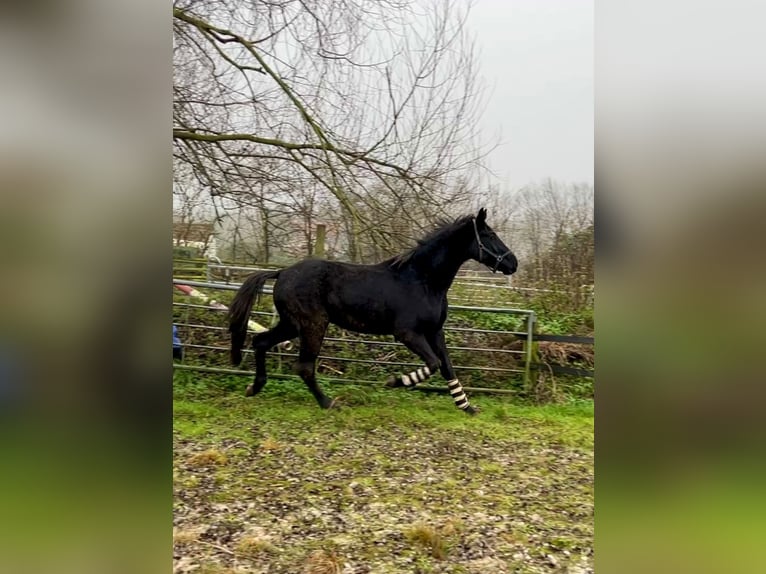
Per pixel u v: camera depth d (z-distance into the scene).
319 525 2.81
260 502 3.04
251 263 7.34
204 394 5.35
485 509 3.07
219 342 6.18
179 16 5.19
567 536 2.76
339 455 3.85
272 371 5.98
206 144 5.61
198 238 7.11
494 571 2.43
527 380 5.93
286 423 4.54
